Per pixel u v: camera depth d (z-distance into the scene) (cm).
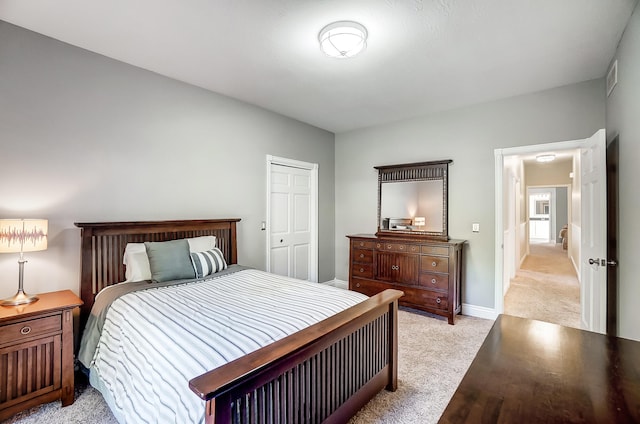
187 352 139
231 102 358
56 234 238
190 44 242
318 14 202
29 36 226
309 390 150
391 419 188
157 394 137
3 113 216
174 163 308
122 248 265
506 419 77
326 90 332
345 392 174
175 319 170
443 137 398
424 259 365
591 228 267
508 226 498
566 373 99
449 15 202
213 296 214
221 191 349
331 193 511
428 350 281
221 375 108
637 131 197
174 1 190
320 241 487
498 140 357
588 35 224
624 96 222
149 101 289
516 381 94
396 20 207
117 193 269
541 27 215
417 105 378
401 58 260
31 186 227
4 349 179
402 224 429
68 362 202
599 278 245
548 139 326
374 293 407
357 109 395
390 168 443
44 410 195
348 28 208
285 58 262
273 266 415
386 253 397
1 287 216
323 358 158
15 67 220
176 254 261
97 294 240
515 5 192
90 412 194
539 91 330
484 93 338
